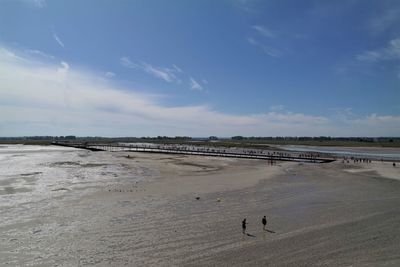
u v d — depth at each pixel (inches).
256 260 719.7
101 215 1068.5
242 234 889.5
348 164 2888.8
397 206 1215.6
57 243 812.0
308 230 925.2
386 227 952.9
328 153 4881.9
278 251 770.2
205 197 1369.3
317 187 1640.0
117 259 719.7
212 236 872.3
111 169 2345.0
